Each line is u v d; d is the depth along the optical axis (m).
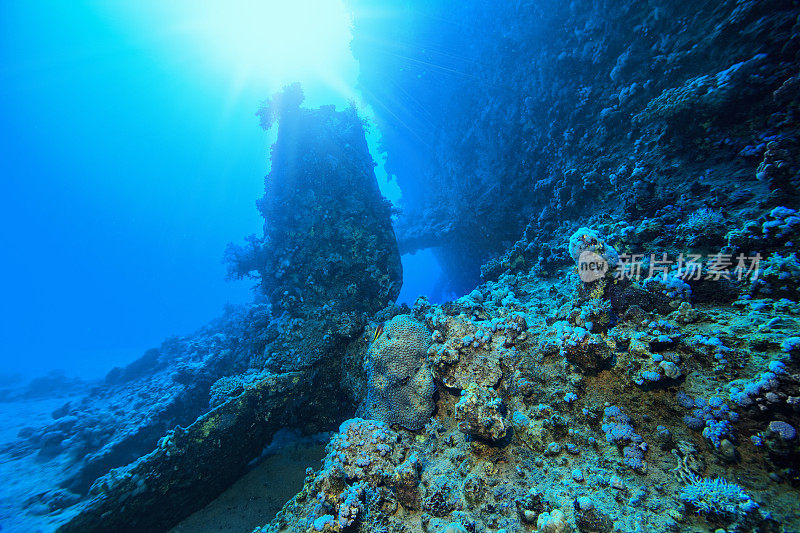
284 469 8.73
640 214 8.28
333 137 13.50
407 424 6.63
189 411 11.55
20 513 7.27
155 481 6.79
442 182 22.70
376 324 9.48
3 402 22.30
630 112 10.66
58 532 5.90
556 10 13.18
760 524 2.92
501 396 5.91
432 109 21.88
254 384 8.55
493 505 4.29
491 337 6.69
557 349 5.80
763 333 4.14
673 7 9.58
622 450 4.25
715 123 7.81
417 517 4.73
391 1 20.83
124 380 17.42
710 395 3.98
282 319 10.79
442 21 19.16
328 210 12.30
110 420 11.69
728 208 6.46
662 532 3.26
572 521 3.61
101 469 9.59
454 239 22.03
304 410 9.38
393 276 12.67
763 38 7.45
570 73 12.90
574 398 4.97
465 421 4.94
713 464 3.63
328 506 4.93
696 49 8.94
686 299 5.27
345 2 22.59
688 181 7.90
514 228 16.75
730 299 5.08
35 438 11.74
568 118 13.15
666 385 4.40
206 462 7.43
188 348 16.56
